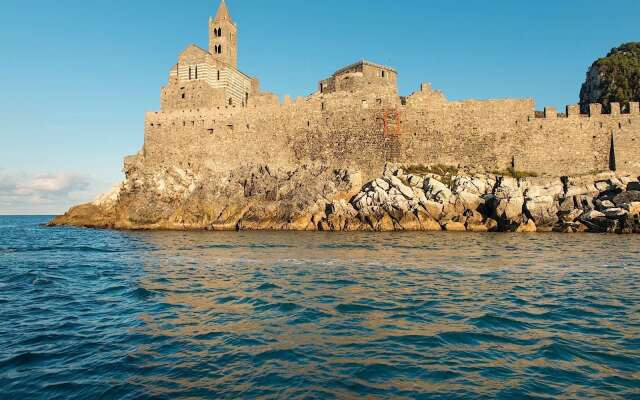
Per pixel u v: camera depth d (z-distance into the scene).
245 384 10.37
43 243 50.00
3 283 24.09
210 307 18.03
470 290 21.50
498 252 36.44
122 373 11.03
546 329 15.00
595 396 9.95
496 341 13.65
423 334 14.31
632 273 26.66
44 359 12.05
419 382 10.56
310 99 73.75
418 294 20.52
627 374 11.16
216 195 72.88
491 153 68.38
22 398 9.70
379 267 28.92
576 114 66.69
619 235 51.62
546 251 36.97
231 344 13.23
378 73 79.94
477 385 10.44
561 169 66.25
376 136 70.88
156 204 74.00
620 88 75.44
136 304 18.72
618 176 62.81
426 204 60.84
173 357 12.13
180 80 81.62
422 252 36.66
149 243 48.25
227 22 85.50
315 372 11.09
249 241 48.22
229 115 76.44
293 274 26.39
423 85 70.81
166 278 25.23
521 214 57.88
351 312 17.12
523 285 22.84
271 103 76.56
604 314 17.06
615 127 65.38
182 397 9.70
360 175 68.88
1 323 15.79
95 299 19.83
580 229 56.06
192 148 77.31
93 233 66.44
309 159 73.00
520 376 10.98
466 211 60.38
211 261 32.50
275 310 17.41
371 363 11.70
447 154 69.50
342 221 63.16
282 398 9.66
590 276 25.59
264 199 70.31
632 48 90.00
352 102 72.00
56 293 21.23
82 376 10.86
